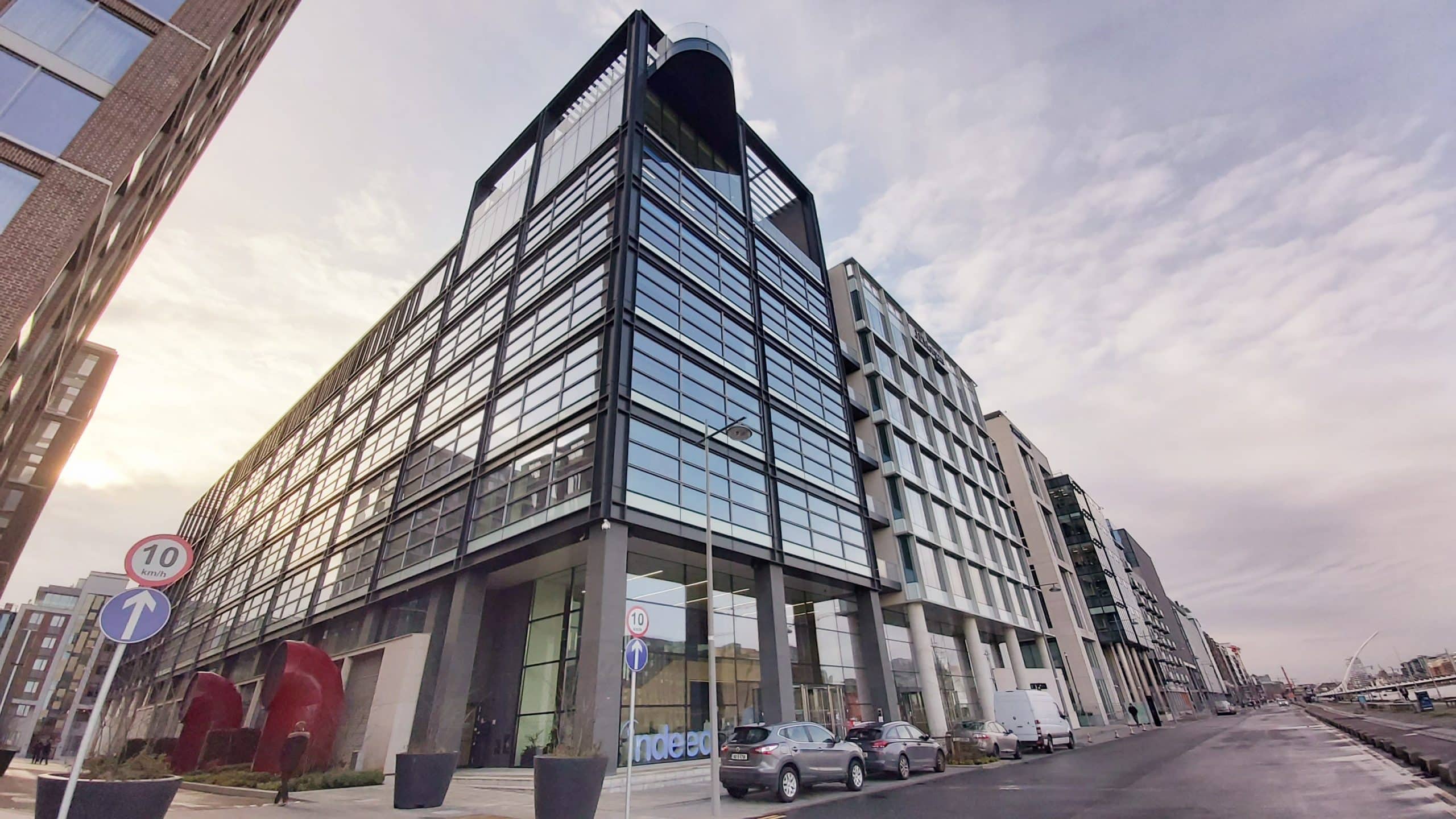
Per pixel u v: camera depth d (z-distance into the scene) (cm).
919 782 1552
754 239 3247
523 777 1608
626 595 1758
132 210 1638
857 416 3684
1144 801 1102
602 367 1998
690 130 3259
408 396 3403
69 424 5278
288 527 3950
